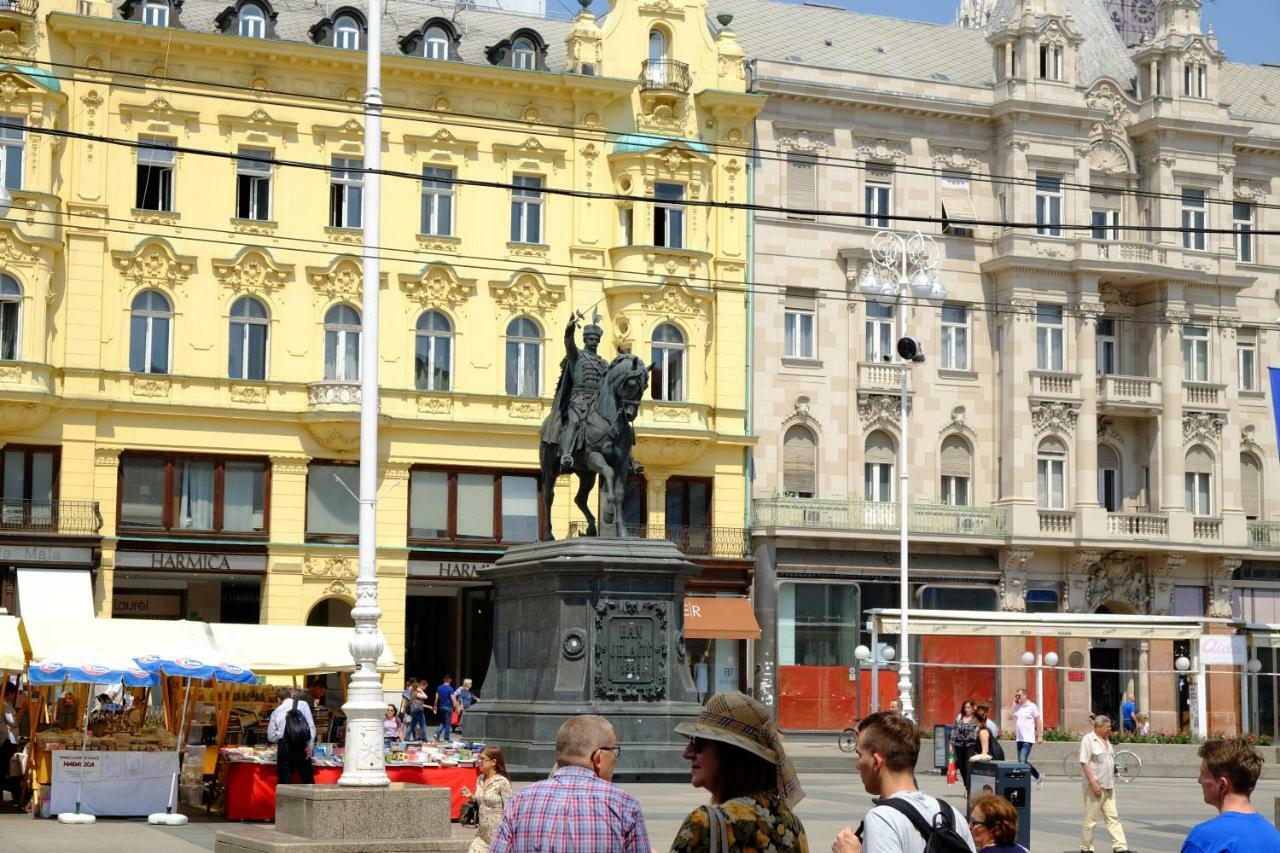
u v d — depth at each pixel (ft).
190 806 95.61
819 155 197.67
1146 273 203.51
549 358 187.21
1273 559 208.85
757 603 188.24
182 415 173.58
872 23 218.38
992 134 205.36
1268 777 143.43
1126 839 85.92
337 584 177.06
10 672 104.37
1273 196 214.69
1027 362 200.23
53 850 71.15
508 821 27.30
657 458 186.39
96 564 168.45
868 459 198.18
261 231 178.50
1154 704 198.80
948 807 26.40
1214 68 212.23
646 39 193.16
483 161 185.98
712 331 191.62
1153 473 206.08
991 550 197.57
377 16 72.59
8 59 168.96
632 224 188.85
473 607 187.42
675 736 95.09
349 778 61.21
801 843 24.52
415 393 180.86
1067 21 206.39
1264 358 213.46
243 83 178.60
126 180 174.29
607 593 95.30
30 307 167.63
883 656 149.48
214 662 89.20
